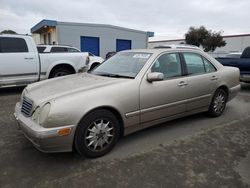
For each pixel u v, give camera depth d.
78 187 2.74
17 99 6.84
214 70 5.06
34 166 3.16
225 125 4.79
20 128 3.43
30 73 7.56
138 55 4.28
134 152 3.58
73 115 3.03
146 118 3.82
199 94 4.65
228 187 2.79
